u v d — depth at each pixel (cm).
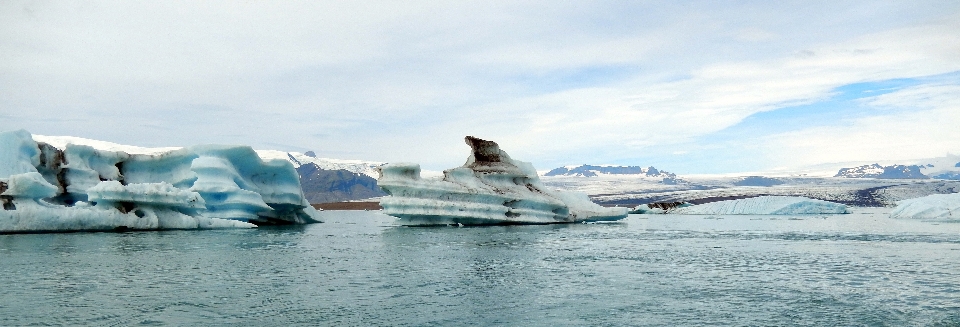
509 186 5644
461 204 4991
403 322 1423
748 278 2044
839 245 3272
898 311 1530
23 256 2516
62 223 3719
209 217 4681
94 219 3838
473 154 5928
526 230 4553
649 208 12162
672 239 3709
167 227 4209
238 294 1728
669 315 1489
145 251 2750
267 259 2506
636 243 3388
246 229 4541
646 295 1739
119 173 4916
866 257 2659
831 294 1753
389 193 5050
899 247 3131
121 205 4081
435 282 1953
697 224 5900
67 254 2597
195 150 4925
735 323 1411
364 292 1773
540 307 1580
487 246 3139
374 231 4384
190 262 2389
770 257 2656
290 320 1434
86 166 4681
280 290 1795
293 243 3272
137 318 1436
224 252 2752
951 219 6309
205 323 1398
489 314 1502
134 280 1945
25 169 4131
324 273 2131
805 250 2981
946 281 1981
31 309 1512
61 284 1858
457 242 3388
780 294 1752
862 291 1800
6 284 1852
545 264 2400
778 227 5191
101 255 2575
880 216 8406
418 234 4062
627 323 1411
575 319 1453
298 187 5631
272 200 5278
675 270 2238
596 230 4662
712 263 2450
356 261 2461
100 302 1600
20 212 3600
